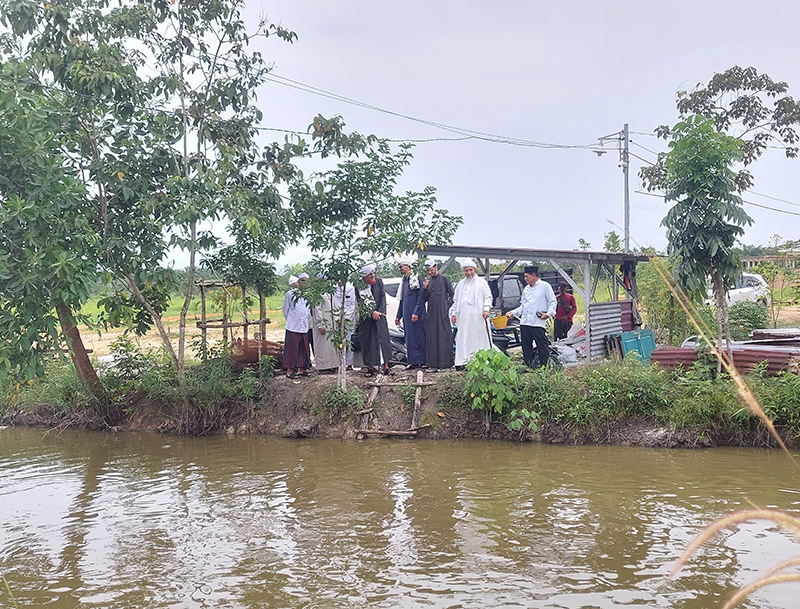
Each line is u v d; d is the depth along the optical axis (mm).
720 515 7719
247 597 5965
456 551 6906
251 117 14164
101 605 5879
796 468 9641
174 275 13227
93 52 12258
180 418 13516
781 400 10828
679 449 10984
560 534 7301
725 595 5770
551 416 11852
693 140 11711
